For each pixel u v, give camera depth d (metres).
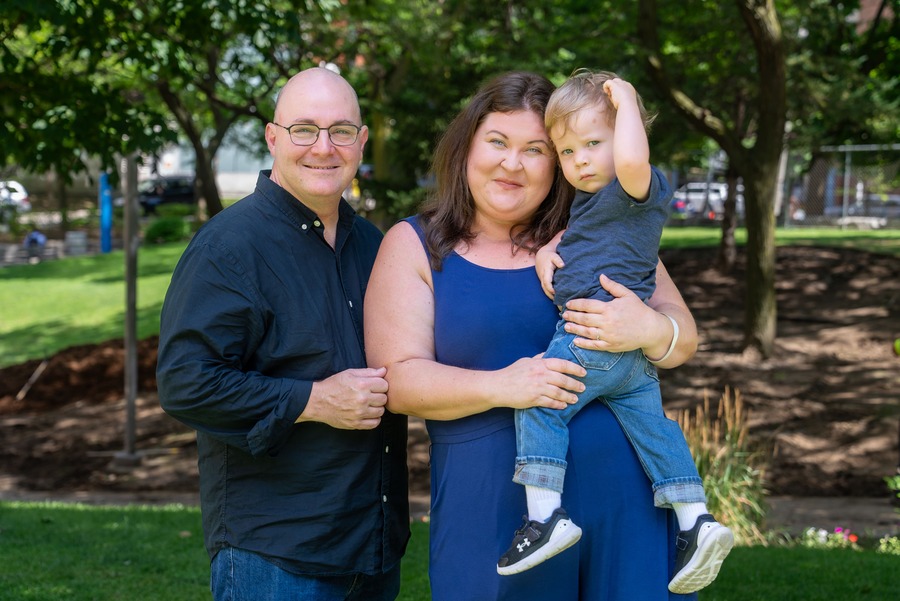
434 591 2.62
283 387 2.55
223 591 2.73
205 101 12.73
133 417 11.20
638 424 2.61
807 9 13.59
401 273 2.69
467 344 2.61
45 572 5.55
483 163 2.62
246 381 2.54
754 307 13.12
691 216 25.11
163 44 8.57
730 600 4.95
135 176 11.14
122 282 21.89
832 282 15.73
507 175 2.61
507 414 2.60
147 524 7.12
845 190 21.19
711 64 14.40
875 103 13.63
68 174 8.45
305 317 2.67
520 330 2.62
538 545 2.38
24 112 8.01
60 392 14.27
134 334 11.23
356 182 13.35
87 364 15.17
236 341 2.58
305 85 2.71
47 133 7.80
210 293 2.57
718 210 28.12
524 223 2.77
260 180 2.77
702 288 16.11
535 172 2.63
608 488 2.56
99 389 14.27
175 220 28.11
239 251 2.62
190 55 8.88
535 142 2.62
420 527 7.00
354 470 2.70
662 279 2.86
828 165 21.02
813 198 22.52
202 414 2.55
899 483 7.80
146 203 38.03
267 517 2.66
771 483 9.77
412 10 11.65
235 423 2.56
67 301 20.19
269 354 2.65
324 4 9.06
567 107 2.53
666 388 12.41
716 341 13.84
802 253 17.17
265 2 8.27
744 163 12.84
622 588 2.54
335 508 2.68
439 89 13.23
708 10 13.65
